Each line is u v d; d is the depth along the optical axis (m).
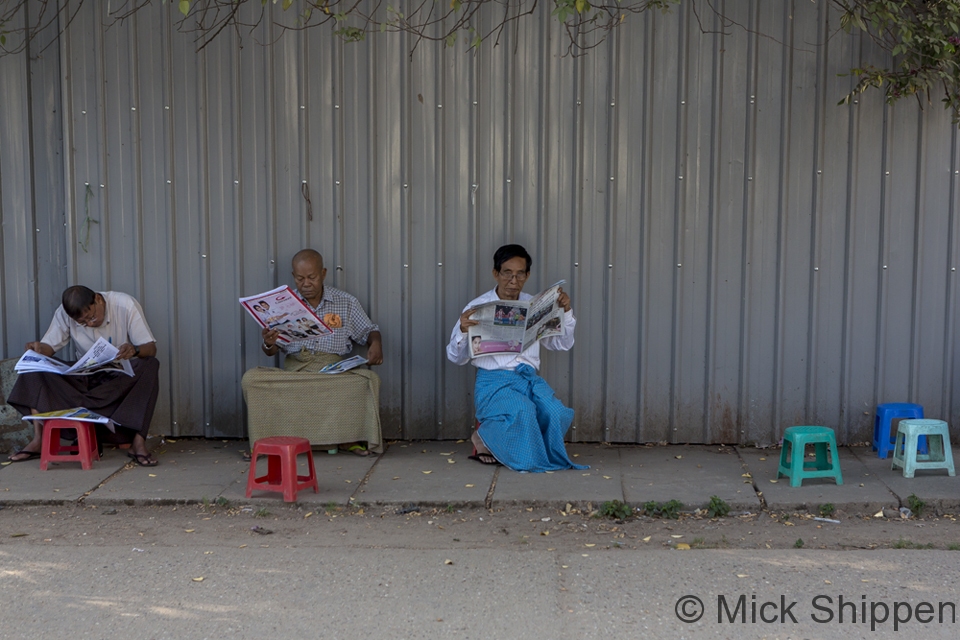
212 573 3.71
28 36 5.70
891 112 5.37
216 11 5.54
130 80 5.61
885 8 4.84
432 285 5.66
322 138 5.59
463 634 3.17
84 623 3.27
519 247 5.11
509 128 5.51
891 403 5.39
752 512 4.50
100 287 5.75
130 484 4.88
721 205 5.48
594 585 3.55
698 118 5.43
